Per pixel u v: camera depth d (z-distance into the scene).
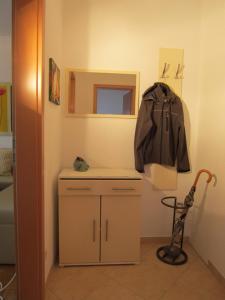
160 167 2.43
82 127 2.36
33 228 1.54
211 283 1.86
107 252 2.06
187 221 2.50
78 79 2.31
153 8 2.32
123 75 2.34
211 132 2.12
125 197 2.02
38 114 1.48
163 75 2.37
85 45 2.29
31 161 1.50
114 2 2.29
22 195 1.52
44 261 1.63
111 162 2.41
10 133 3.39
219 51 2.02
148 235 2.50
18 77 1.45
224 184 1.88
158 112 2.33
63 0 2.23
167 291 1.76
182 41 2.36
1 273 1.88
